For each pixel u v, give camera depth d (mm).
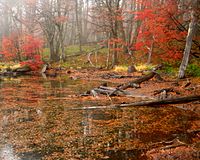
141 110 16125
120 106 17016
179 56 27375
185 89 19828
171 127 12812
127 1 54625
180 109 16219
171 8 23578
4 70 40781
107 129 12711
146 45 36406
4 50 47531
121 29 44906
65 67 44375
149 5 25953
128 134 11969
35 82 29953
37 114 15625
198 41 27672
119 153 9938
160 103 16109
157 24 24438
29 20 54969
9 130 12648
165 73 28938
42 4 52969
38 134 12070
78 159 9492
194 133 11695
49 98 20406
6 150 10305
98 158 9547
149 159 9383
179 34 24781
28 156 9773
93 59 48344
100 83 28109
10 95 21766
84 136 11781
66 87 25812
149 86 22609
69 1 54312
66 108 17031
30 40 45438
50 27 51812
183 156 9281
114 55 41500
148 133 12047
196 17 23891
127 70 35156
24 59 49969
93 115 15234
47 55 56156
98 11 52625
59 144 10883
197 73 25859
